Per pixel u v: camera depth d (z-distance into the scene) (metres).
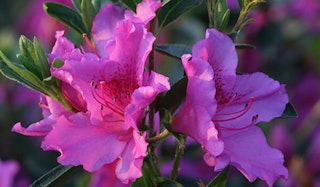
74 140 0.41
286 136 0.65
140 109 0.40
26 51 0.42
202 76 0.39
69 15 0.47
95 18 0.46
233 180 0.65
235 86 0.43
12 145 0.70
